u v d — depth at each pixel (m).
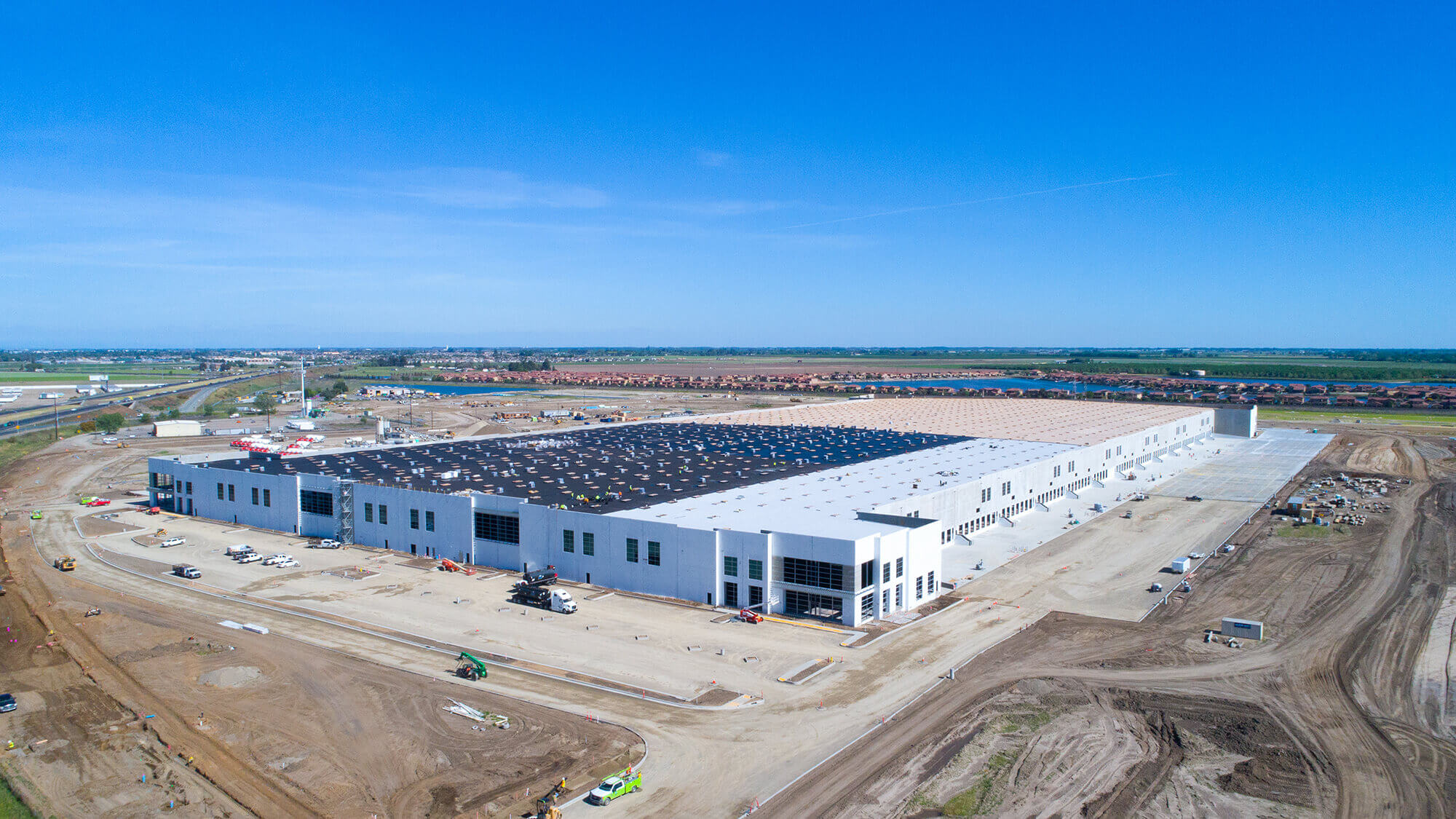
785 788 49.25
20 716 59.09
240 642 73.44
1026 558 102.94
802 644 72.94
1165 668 67.62
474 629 76.62
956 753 53.56
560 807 47.06
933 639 74.25
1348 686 63.97
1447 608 82.31
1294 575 95.06
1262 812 46.97
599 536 90.56
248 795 48.56
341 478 114.44
